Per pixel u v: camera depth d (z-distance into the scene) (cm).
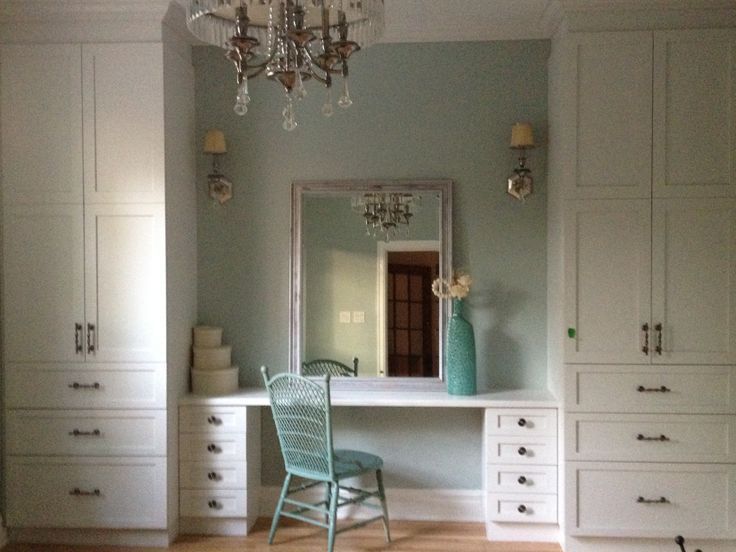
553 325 314
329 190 331
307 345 331
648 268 283
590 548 290
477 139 329
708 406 281
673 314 283
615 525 285
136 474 296
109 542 302
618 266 285
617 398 285
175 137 308
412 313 326
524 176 319
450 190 326
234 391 322
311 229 332
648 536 284
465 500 331
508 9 301
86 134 293
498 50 328
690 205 281
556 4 287
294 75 185
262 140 335
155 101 292
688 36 280
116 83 292
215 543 303
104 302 296
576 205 285
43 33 293
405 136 331
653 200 282
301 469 292
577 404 286
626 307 284
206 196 337
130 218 294
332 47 181
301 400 280
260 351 338
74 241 295
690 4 278
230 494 306
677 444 283
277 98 334
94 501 297
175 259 307
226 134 336
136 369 295
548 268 325
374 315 328
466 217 329
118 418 296
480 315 330
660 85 281
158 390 295
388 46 331
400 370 326
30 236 296
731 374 281
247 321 338
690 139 281
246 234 337
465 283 310
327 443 276
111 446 296
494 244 329
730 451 281
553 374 313
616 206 284
